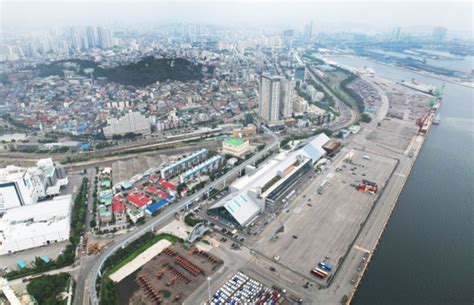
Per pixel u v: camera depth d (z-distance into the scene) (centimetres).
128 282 16438
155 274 16950
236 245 19038
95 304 14850
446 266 17900
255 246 18975
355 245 19062
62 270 17275
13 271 16962
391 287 16388
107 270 17325
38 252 18875
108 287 15875
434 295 16025
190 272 17038
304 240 19462
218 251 18588
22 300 15338
